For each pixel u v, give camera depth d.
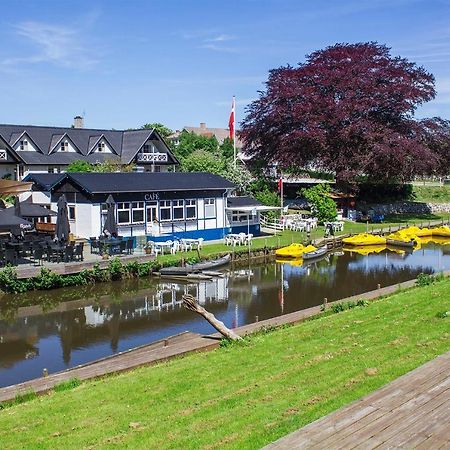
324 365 12.59
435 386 8.99
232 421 9.70
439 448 6.95
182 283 33.25
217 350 15.28
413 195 73.69
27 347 21.69
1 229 36.66
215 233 44.69
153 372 13.42
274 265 39.53
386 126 61.50
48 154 63.50
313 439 7.25
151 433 9.54
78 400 11.77
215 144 100.88
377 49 65.38
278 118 63.78
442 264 39.53
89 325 24.59
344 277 35.09
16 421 10.85
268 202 56.38
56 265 30.50
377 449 6.95
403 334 14.66
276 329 17.89
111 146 67.56
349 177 59.69
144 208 40.34
